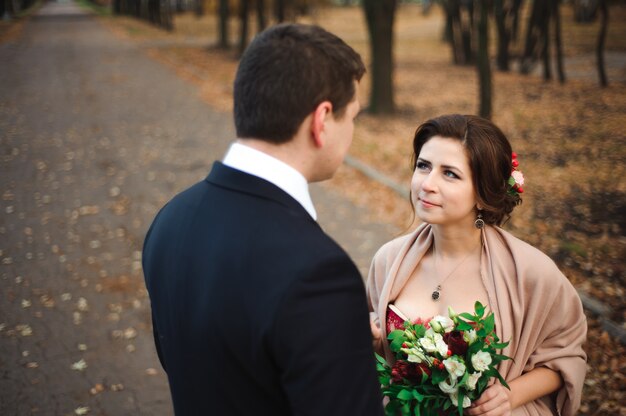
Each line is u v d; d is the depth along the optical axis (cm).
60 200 757
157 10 3725
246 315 107
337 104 118
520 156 912
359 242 623
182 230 123
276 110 115
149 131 1129
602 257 548
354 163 878
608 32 2744
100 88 1573
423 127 183
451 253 188
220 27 2498
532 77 1714
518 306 174
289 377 103
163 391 388
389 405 168
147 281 133
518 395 171
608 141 979
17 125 1166
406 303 190
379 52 1232
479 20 943
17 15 4294
